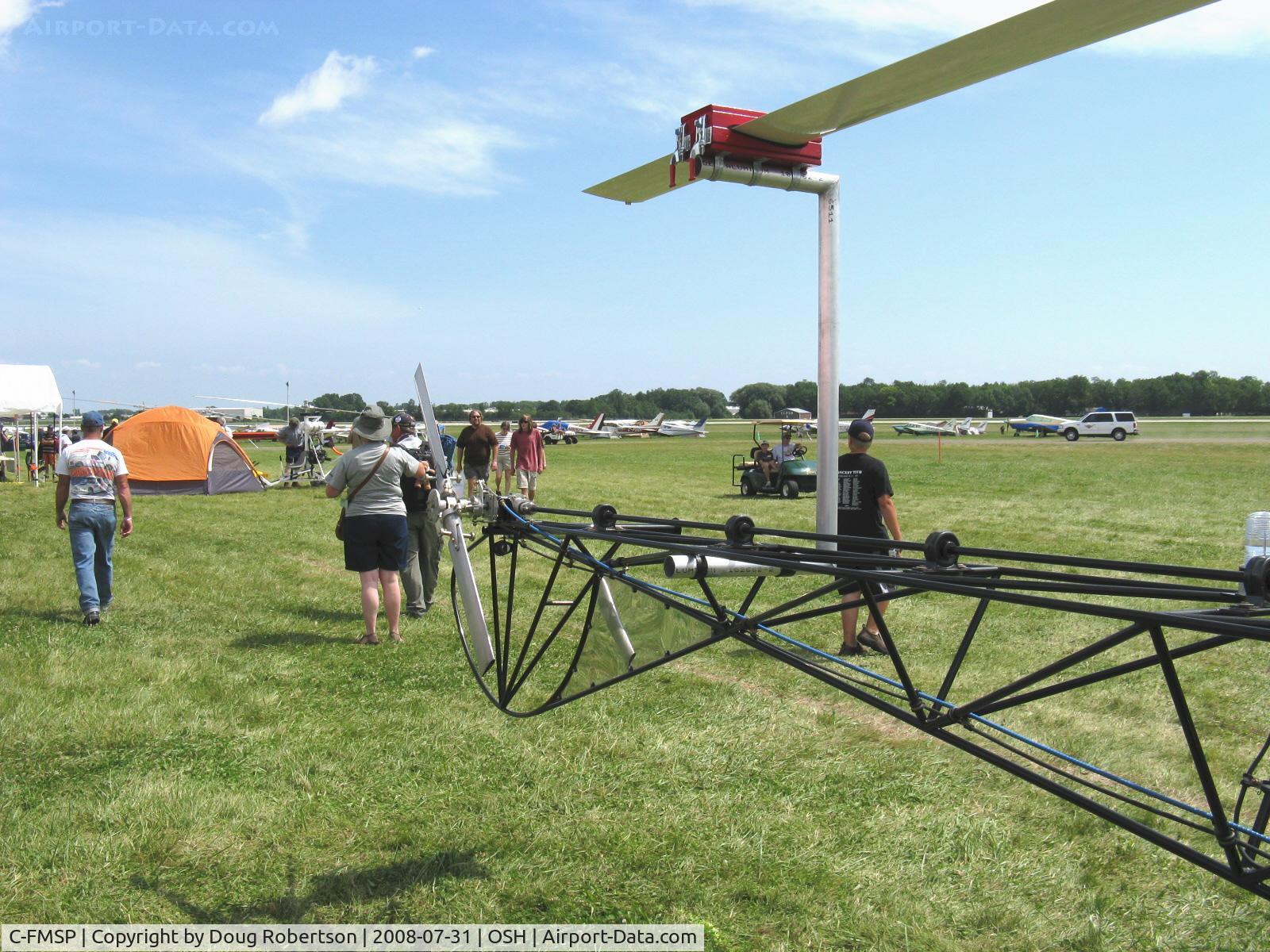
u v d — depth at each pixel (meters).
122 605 7.60
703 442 60.47
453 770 4.18
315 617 7.29
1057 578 1.83
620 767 4.20
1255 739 4.62
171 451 18.31
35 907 3.00
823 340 5.82
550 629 6.82
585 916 2.99
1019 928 2.93
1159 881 3.22
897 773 4.14
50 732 4.54
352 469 6.30
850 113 4.25
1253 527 1.94
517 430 16.38
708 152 4.98
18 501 16.91
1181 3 2.66
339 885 3.17
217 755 4.33
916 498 18.12
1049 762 4.31
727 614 2.36
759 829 3.58
